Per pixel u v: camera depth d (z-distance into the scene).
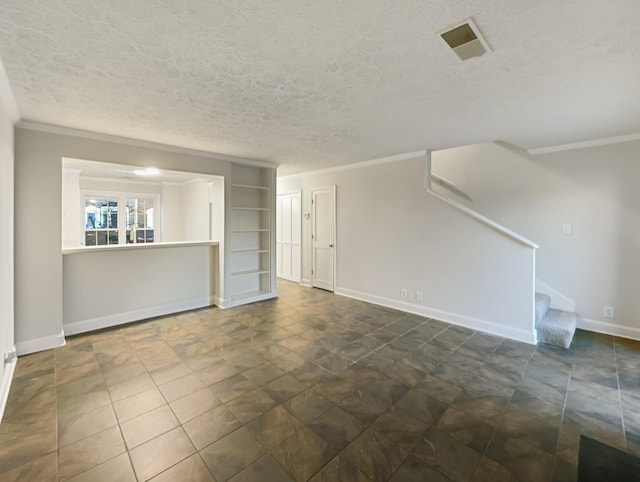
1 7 1.32
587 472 1.61
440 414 2.10
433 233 4.16
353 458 1.71
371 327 3.80
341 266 5.41
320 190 5.76
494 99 2.39
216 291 4.79
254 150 4.12
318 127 3.10
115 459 1.68
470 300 3.82
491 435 1.89
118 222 7.06
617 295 3.48
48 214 3.09
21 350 2.95
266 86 2.16
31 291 2.99
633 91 2.22
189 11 1.36
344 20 1.43
